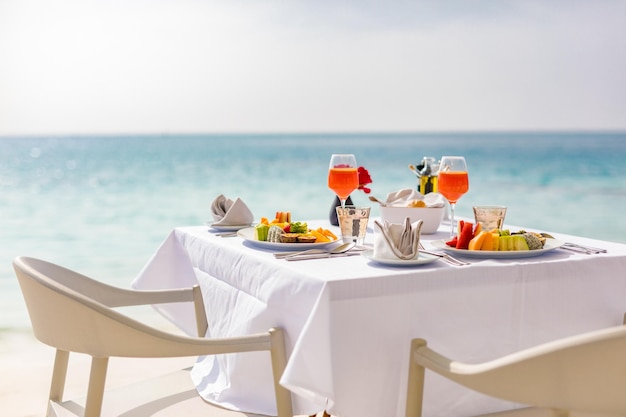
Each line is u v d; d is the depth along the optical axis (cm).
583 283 178
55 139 2006
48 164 1880
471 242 184
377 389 161
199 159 2072
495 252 175
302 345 147
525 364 127
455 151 2092
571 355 122
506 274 169
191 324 248
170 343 161
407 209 228
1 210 1284
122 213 1307
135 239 1067
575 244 197
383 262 168
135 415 185
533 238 184
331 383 149
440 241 197
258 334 171
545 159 2044
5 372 348
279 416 174
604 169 2022
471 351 168
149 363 354
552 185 1803
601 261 180
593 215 1482
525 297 172
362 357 157
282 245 193
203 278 222
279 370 171
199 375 213
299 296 162
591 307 180
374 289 156
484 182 1873
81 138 2019
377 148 2122
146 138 2064
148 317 490
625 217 1451
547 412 175
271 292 174
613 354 120
